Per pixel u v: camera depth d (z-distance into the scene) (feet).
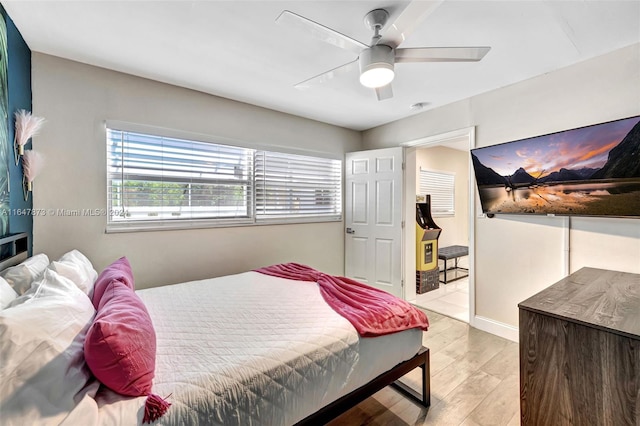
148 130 8.30
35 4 5.13
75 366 2.97
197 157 9.38
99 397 3.06
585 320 4.12
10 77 5.55
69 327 3.19
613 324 3.98
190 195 9.26
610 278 6.17
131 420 2.91
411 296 12.48
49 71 6.95
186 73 7.95
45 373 2.69
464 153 18.98
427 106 10.51
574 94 7.32
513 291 8.72
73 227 7.31
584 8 5.24
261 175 10.89
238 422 3.48
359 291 6.65
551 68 7.56
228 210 10.11
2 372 2.52
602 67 6.86
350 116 11.79
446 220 17.79
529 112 8.16
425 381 5.88
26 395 2.57
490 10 5.30
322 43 6.46
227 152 10.04
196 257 9.26
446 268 16.69
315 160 12.65
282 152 11.32
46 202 6.98
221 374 3.63
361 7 5.23
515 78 8.16
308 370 4.21
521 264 8.52
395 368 5.44
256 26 5.84
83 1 5.07
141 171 8.37
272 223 11.09
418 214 13.93
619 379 3.82
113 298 4.02
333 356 4.51
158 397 3.11
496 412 5.69
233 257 10.08
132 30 5.98
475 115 9.44
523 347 4.74
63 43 6.46
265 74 8.01
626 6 5.16
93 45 6.55
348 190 13.37
